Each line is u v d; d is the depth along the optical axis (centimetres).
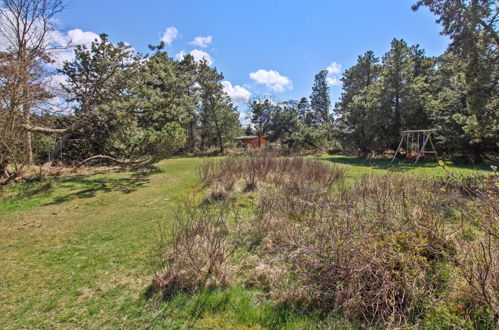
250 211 502
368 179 583
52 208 591
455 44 822
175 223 464
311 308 227
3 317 233
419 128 1574
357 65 2842
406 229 258
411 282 218
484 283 183
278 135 2895
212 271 277
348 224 282
